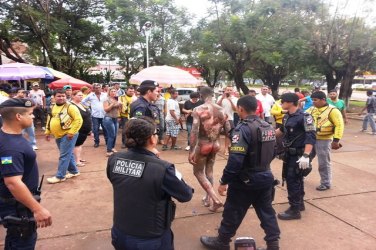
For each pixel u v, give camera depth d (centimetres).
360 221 435
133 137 224
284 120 440
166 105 883
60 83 1224
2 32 1616
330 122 530
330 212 463
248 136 313
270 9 1533
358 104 2778
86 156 801
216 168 692
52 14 1802
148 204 216
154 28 2047
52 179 588
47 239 386
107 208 478
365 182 598
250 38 1583
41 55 2033
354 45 1662
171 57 2088
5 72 1049
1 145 239
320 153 544
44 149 880
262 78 2619
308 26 1712
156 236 220
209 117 432
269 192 336
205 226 420
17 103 248
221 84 3056
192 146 441
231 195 335
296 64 1941
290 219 438
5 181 236
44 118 1266
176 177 221
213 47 1812
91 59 2216
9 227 247
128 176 221
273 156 332
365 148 913
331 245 373
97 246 371
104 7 1969
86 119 676
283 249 364
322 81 4319
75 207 481
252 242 309
